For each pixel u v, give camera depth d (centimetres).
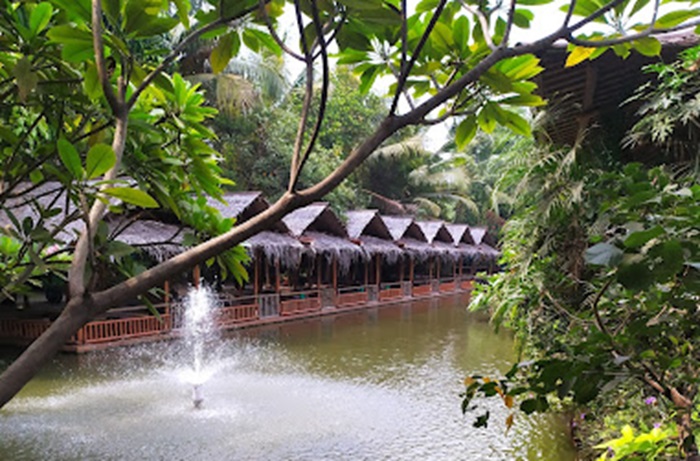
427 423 623
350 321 1433
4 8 132
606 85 372
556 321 444
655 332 105
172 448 545
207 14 127
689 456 126
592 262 87
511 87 117
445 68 135
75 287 82
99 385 775
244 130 1738
